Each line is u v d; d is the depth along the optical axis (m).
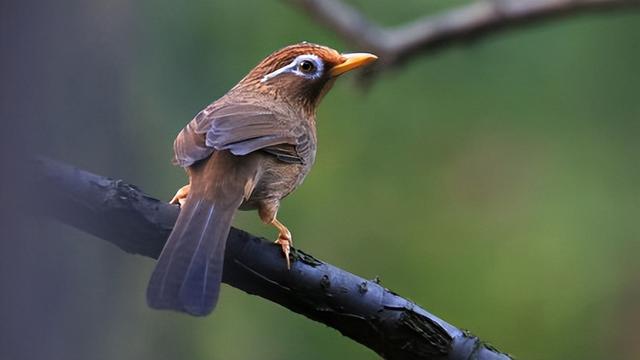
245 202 8.66
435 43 13.90
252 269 7.60
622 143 15.63
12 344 7.62
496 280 15.42
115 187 7.39
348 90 15.20
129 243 7.49
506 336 15.16
